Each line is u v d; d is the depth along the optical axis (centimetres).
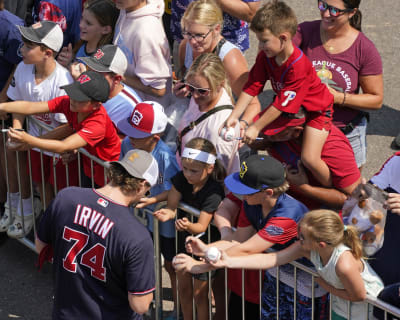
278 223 1348
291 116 1508
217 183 1575
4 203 2280
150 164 1356
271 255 1350
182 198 1616
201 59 1616
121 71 1856
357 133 1912
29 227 2127
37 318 1908
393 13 3962
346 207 1431
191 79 1603
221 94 1686
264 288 1540
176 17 2270
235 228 1505
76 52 2306
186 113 1761
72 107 1695
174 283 1831
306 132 1524
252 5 2111
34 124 1967
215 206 1557
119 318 1393
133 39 1967
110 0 2070
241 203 1543
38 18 2281
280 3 1473
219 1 2108
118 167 1344
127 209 1338
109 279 1340
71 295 1370
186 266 1384
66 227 1339
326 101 1523
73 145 1709
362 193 1377
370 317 1319
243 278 1502
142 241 1304
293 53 1482
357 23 1833
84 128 1725
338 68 1827
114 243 1302
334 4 1731
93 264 1331
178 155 1775
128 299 1360
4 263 2141
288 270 1459
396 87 3198
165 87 2047
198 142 1519
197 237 1477
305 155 1509
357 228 1362
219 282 1716
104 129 1753
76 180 1988
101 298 1362
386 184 1396
